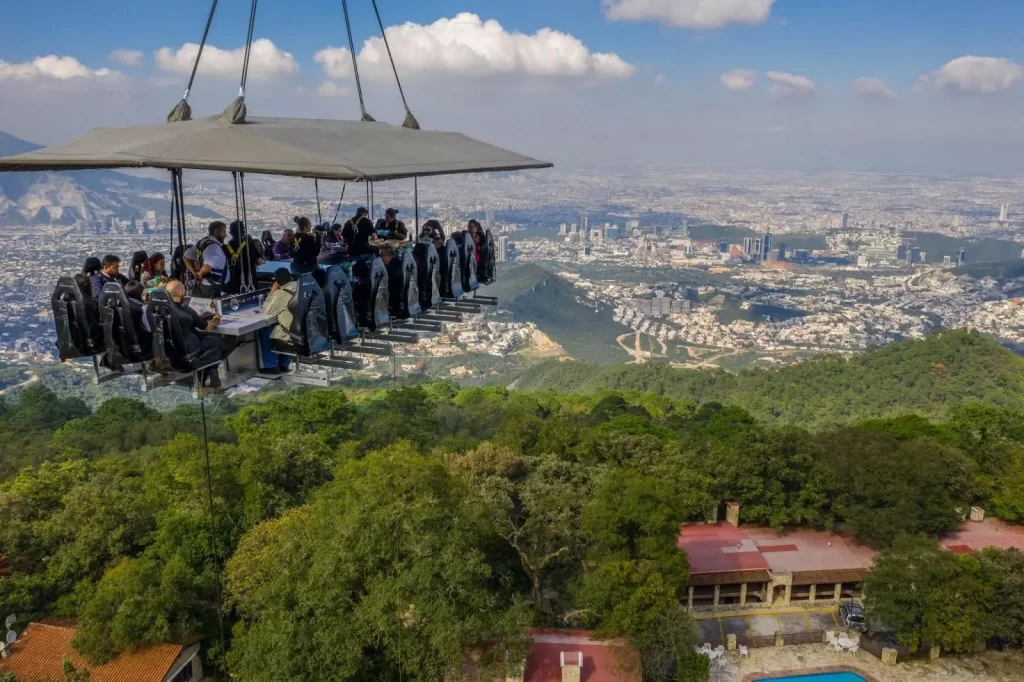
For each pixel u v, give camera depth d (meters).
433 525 26.31
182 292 12.11
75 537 30.81
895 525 35.84
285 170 11.52
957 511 37.91
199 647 28.14
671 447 41.22
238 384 13.75
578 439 40.59
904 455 38.53
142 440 55.56
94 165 12.02
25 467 42.06
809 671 31.05
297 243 13.91
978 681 30.59
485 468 35.09
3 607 28.25
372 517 25.86
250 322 12.77
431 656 24.41
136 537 31.86
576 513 32.25
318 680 23.61
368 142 15.08
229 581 29.20
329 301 14.20
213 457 35.03
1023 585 31.48
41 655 26.56
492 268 21.98
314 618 24.73
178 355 11.88
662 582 28.30
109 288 11.78
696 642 29.55
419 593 24.58
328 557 25.30
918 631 31.55
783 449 39.19
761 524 38.94
